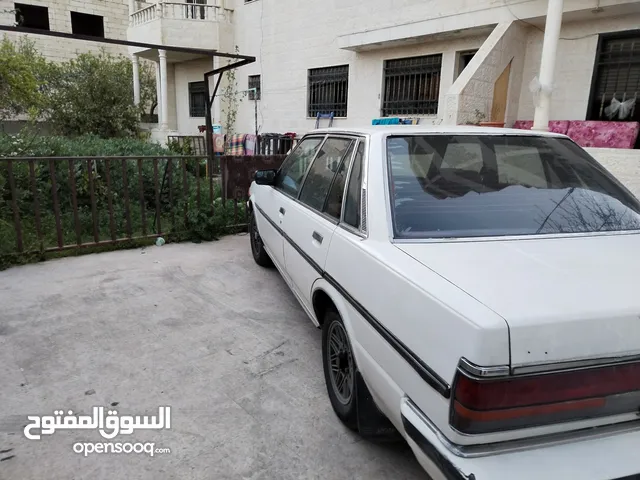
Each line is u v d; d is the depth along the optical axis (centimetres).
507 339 141
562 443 150
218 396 289
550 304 154
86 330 371
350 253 239
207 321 393
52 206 701
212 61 1638
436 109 987
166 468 230
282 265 397
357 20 1119
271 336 369
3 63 960
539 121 711
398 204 233
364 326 218
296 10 1273
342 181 286
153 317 398
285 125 1380
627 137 723
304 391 297
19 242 523
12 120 1555
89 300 430
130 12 1727
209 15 1566
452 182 249
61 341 353
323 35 1205
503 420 143
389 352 193
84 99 1603
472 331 145
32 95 1080
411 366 175
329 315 277
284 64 1345
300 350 347
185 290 461
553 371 144
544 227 228
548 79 698
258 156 686
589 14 738
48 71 1603
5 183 608
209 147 723
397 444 252
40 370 312
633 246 213
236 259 567
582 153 294
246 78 1498
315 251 293
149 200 799
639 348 153
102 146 1022
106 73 1653
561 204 246
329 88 1233
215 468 231
